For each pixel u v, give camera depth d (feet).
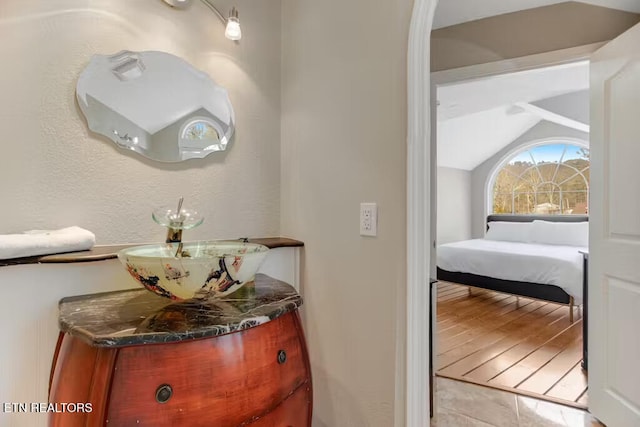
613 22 6.08
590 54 6.13
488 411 6.42
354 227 4.23
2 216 3.38
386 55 3.84
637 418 5.11
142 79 4.19
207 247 3.93
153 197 4.28
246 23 5.11
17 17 3.45
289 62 5.36
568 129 17.80
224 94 4.86
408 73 3.60
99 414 2.20
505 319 11.90
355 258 4.22
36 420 3.17
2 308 3.04
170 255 3.49
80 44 3.78
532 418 6.20
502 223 18.58
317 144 4.80
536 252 13.25
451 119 15.06
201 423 2.45
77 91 3.76
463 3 6.26
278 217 5.50
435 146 7.07
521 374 7.89
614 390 5.61
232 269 2.99
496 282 13.44
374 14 4.00
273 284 3.91
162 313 2.88
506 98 13.35
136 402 2.27
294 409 3.08
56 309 3.29
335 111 4.50
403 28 3.67
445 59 7.03
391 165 3.79
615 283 5.58
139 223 4.18
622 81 5.44
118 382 2.26
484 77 6.84
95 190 3.88
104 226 3.94
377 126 3.95
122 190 4.06
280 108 5.51
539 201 19.21
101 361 2.31
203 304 3.13
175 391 2.39
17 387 3.10
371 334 4.01
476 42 6.81
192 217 3.63
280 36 5.51
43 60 3.58
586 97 14.79
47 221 3.60
